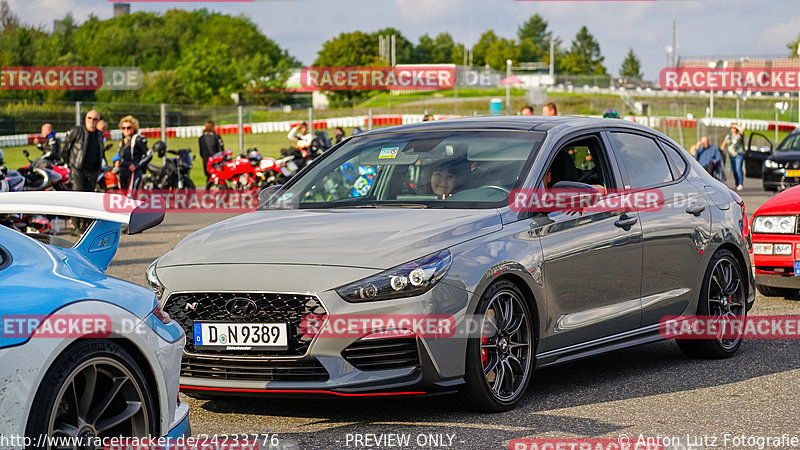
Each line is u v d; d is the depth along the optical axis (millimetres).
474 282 4711
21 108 23281
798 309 8211
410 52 155500
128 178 16062
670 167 6438
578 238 5398
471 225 4934
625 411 4938
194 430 4590
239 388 4594
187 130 27547
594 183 5816
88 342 3240
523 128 5770
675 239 6094
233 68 94562
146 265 10602
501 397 4887
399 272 4539
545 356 5191
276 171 20406
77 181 14273
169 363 3609
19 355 2980
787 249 8312
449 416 4812
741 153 24500
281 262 4660
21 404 2973
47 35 81500
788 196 8617
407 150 5766
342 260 4609
